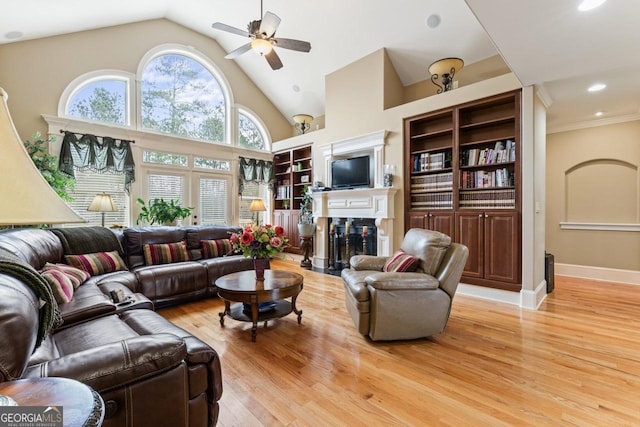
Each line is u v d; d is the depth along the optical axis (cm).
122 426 110
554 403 174
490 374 204
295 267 588
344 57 538
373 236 514
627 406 171
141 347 118
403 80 530
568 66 295
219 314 290
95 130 485
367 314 253
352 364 219
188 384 131
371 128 507
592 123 473
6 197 63
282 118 764
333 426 156
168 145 570
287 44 345
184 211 539
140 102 539
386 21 454
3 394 68
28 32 411
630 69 300
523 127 348
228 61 668
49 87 450
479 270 387
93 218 487
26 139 430
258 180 702
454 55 459
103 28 500
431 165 442
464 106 399
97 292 237
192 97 618
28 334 87
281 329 282
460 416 164
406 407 171
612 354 232
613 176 462
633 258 445
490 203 384
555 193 509
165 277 334
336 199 551
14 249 205
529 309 337
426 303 251
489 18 218
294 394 183
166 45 574
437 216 426
